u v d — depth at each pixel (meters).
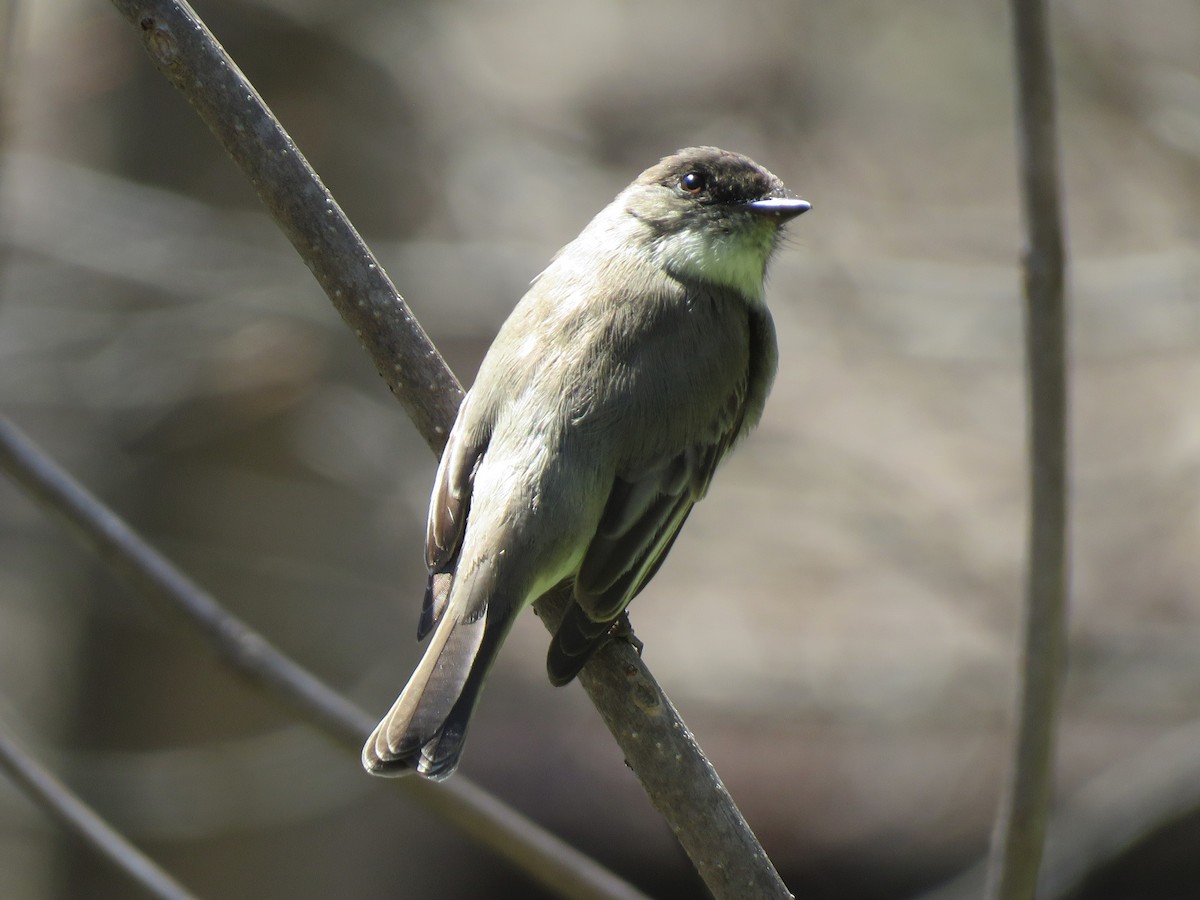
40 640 13.69
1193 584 14.21
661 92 16.25
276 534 12.34
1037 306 5.96
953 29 16.67
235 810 12.07
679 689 13.66
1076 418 15.72
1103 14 14.10
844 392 16.59
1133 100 13.75
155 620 11.65
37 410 12.14
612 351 6.07
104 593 12.05
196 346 11.89
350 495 12.84
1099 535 14.73
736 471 15.88
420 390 5.77
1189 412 15.70
